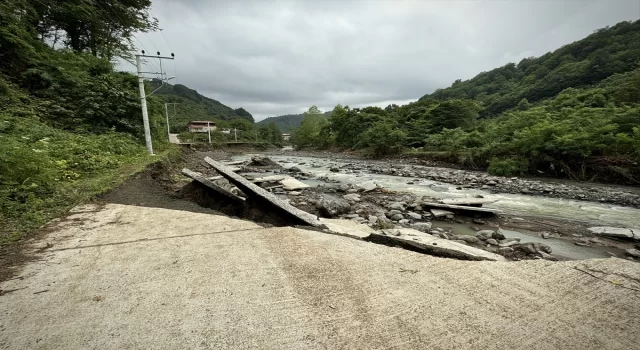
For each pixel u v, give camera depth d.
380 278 2.39
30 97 10.40
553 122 15.56
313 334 1.67
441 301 2.04
